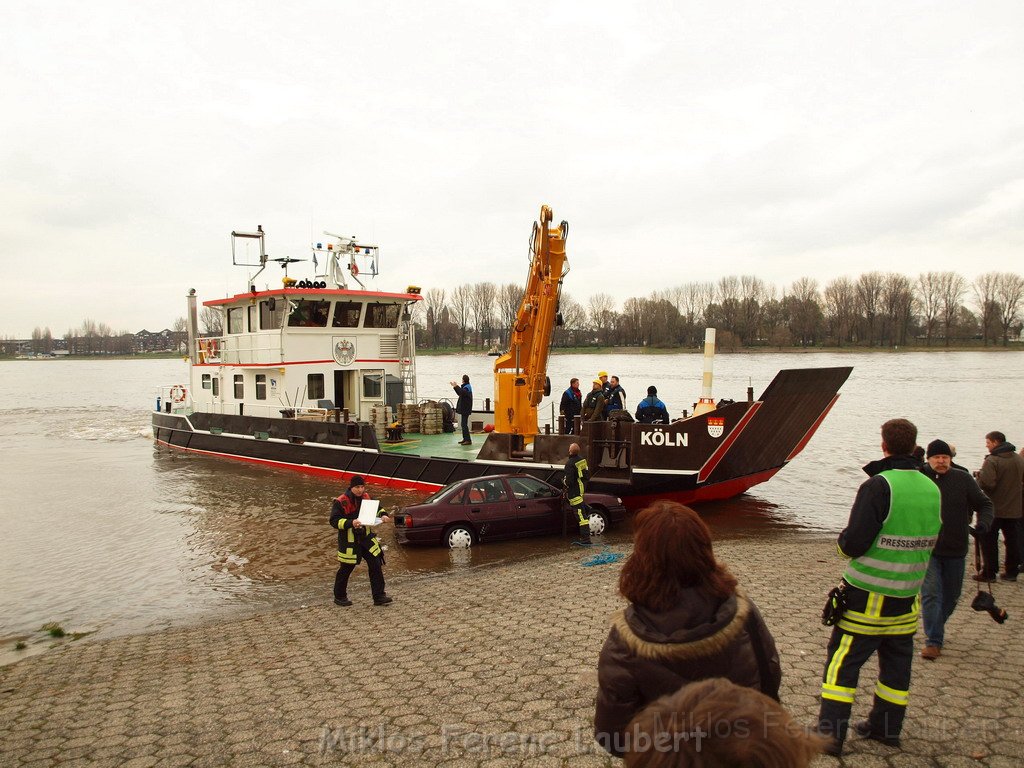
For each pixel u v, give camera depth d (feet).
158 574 39.17
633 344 356.59
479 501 41.98
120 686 22.44
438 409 70.74
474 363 347.56
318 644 25.38
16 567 41.11
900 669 14.23
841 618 14.24
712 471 45.80
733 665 8.71
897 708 14.24
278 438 70.28
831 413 119.85
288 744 16.81
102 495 62.54
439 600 30.48
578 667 20.36
